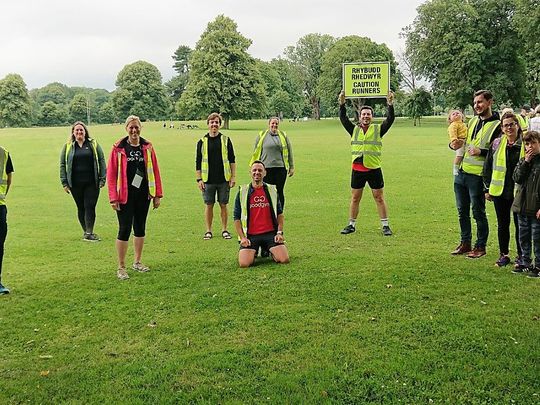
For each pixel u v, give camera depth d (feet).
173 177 64.54
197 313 18.56
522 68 201.67
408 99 231.09
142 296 20.53
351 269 23.26
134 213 23.86
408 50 223.10
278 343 15.87
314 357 14.92
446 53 204.23
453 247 27.66
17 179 66.13
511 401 12.57
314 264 24.34
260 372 14.19
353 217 32.19
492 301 18.93
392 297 19.47
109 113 431.43
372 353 15.07
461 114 25.94
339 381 13.58
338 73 257.96
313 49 320.29
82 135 32.58
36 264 26.22
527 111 51.11
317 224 35.47
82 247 30.42
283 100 320.50
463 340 15.74
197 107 220.84
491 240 28.96
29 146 117.91
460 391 13.05
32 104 398.42
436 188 50.85
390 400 12.75
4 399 13.19
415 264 23.85
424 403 12.60
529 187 21.76
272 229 25.52
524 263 22.45
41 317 18.61
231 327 17.24
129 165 23.04
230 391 13.29
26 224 38.75
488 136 23.98
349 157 82.99
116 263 26.22
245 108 219.41
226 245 30.14
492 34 203.10
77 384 13.83
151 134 157.07
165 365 14.69
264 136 32.96
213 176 31.81
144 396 13.19
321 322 17.34
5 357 15.55
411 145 102.83
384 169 65.51
